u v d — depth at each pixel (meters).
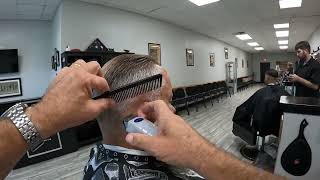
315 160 1.48
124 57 0.62
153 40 5.87
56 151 3.30
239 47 13.84
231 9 5.28
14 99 4.87
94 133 3.84
